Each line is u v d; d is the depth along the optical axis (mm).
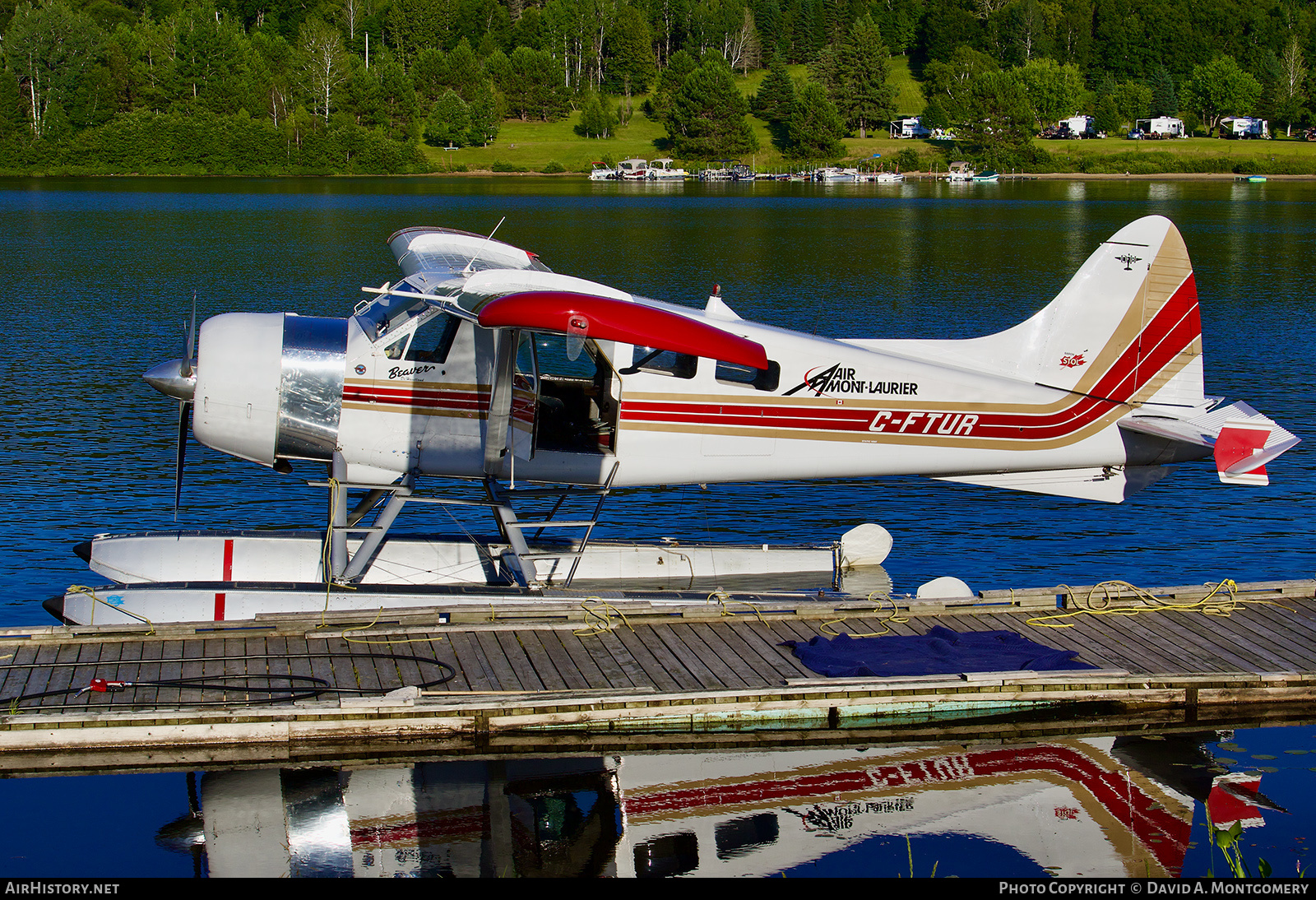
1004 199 94000
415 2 146250
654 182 123188
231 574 11477
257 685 9156
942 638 10508
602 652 10094
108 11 137125
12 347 24797
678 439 11859
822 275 40812
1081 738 9359
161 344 25547
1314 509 15797
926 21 159875
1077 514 15711
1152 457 12711
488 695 9117
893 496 16641
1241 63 156375
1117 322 12375
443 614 10586
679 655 10055
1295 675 9789
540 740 9094
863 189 111625
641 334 9586
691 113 133125
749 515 15672
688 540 14461
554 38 153375
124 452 17406
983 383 12266
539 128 139625
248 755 8703
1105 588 11352
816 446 12109
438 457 11477
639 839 7664
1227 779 8594
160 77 117250
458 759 8805
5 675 9172
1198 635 10688
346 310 30234
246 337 11250
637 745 9125
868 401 12055
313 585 11141
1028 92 140750
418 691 9039
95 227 56719
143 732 8555
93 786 8242
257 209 71250
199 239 50562
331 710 8781
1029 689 9586
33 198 79750
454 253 13547
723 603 10891
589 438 11805
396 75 127625
